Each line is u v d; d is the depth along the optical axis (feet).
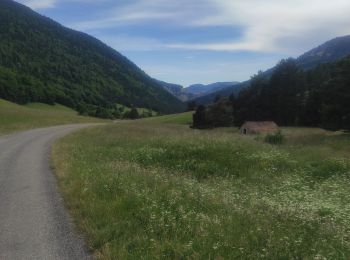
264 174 58.59
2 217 31.53
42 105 513.04
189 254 21.57
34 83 535.60
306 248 22.61
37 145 96.68
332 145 99.60
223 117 323.16
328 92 168.45
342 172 59.11
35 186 43.86
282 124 316.40
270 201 36.04
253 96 340.59
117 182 39.45
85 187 38.32
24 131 151.84
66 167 53.62
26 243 25.35
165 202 32.07
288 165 64.90
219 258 20.89
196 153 68.13
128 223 27.22
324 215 31.86
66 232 27.37
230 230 25.20
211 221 26.86
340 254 21.70
